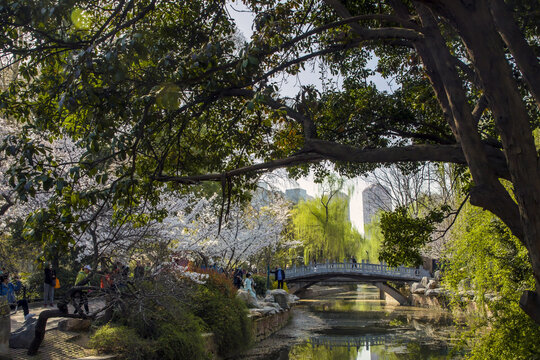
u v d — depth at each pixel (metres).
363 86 10.65
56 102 7.77
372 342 21.05
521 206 4.56
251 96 7.21
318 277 40.78
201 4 8.98
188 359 12.23
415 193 34.72
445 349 18.78
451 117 6.09
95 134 6.15
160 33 8.44
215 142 9.56
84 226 6.59
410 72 9.46
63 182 5.80
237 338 16.53
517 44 4.98
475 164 5.11
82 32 7.76
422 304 36.59
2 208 13.30
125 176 6.71
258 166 6.61
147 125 7.67
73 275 20.91
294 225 47.31
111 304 11.59
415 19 7.12
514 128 4.48
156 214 9.00
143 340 11.66
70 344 11.37
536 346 9.95
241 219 24.64
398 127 10.01
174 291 13.19
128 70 6.71
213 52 6.47
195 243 17.48
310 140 6.28
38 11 6.57
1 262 18.22
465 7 4.51
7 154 6.06
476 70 4.64
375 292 67.81
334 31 8.98
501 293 10.97
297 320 29.41
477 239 11.38
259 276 34.31
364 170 11.80
